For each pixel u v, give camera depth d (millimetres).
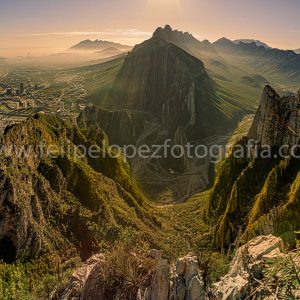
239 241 95562
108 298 27531
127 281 27828
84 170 124750
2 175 86562
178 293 25281
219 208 144375
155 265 27781
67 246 93875
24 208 87188
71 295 30062
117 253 30234
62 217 101438
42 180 102812
